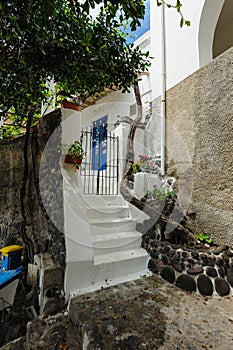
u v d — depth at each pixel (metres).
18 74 1.98
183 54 3.83
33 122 3.46
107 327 1.66
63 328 1.82
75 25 1.93
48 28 1.75
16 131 3.89
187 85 3.48
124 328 1.65
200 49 3.54
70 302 2.03
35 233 3.00
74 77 2.28
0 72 1.92
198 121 3.21
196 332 1.62
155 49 4.57
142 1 1.30
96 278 2.37
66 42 1.96
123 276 2.56
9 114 3.13
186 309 1.91
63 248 2.25
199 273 2.27
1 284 2.35
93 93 2.75
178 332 1.61
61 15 1.78
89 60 2.12
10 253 2.84
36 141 3.15
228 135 2.69
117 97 5.21
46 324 1.87
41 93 2.57
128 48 2.44
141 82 4.97
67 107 2.64
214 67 2.95
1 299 2.34
